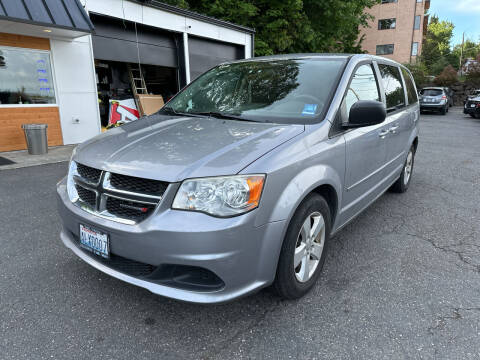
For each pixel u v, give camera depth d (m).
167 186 1.92
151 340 2.08
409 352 2.00
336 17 17.14
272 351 2.00
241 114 2.82
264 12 15.66
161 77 12.02
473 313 2.36
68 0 7.70
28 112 8.03
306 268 2.46
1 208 4.20
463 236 3.63
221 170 1.93
